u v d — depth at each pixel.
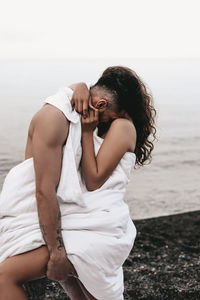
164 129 9.41
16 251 1.27
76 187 1.33
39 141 1.27
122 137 1.42
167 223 3.82
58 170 1.31
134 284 2.50
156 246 3.19
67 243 1.30
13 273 1.26
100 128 1.54
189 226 3.77
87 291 1.48
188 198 6.06
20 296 1.26
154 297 2.35
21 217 1.31
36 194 1.27
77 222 1.33
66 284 1.62
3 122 7.80
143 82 1.59
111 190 1.42
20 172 1.34
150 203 5.83
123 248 1.39
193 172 7.20
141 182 6.64
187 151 8.25
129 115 1.55
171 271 2.71
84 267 1.31
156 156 7.92
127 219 1.45
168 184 6.46
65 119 1.33
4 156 6.18
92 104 1.46
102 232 1.35
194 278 2.61
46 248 1.30
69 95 1.42
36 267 1.28
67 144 1.34
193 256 3.01
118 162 1.43
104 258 1.34
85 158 1.39
